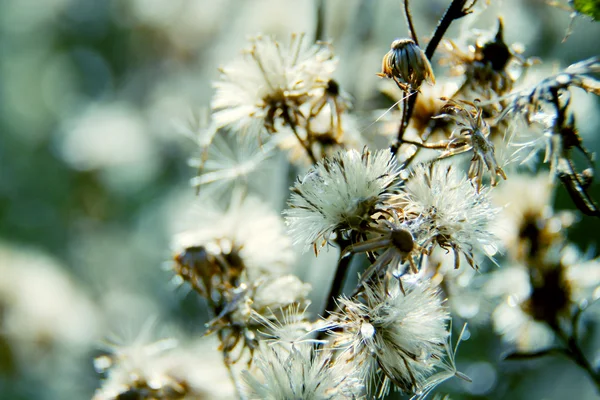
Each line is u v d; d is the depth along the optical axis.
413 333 0.20
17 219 0.64
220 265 0.22
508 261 0.24
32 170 0.67
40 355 0.46
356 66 0.29
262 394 0.20
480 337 0.32
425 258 0.21
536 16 0.32
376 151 0.21
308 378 0.20
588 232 0.30
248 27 0.37
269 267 0.23
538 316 0.24
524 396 0.33
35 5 0.72
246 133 0.22
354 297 0.20
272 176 0.27
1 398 0.44
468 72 0.22
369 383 0.21
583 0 0.21
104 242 0.59
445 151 0.21
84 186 0.61
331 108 0.22
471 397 0.33
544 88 0.20
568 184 0.21
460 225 0.20
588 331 0.28
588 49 0.33
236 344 0.22
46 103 0.73
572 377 0.34
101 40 0.68
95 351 0.46
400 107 0.22
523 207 0.24
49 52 0.73
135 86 0.61
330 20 0.32
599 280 0.24
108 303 0.53
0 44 0.74
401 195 0.20
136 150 0.57
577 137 0.21
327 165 0.21
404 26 0.33
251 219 0.23
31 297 0.46
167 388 0.23
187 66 0.55
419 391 0.20
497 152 0.21
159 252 0.55
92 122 0.61
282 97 0.22
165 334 0.26
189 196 0.47
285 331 0.21
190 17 0.53
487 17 0.29
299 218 0.20
